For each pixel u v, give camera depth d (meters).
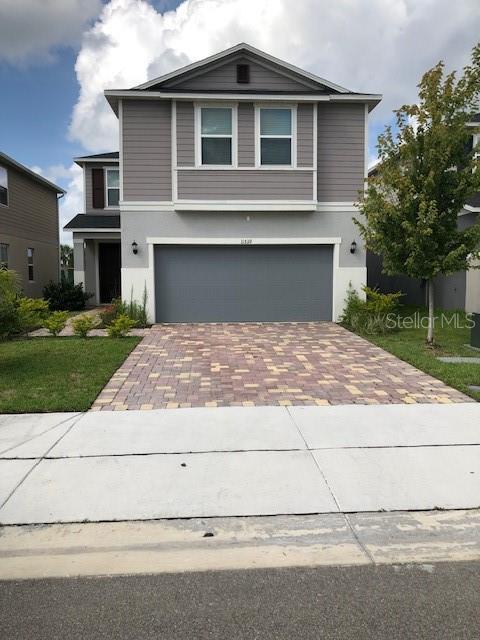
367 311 12.70
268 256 14.07
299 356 9.41
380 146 10.13
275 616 2.73
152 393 6.93
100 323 13.70
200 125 13.35
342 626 2.65
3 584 3.04
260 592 2.94
